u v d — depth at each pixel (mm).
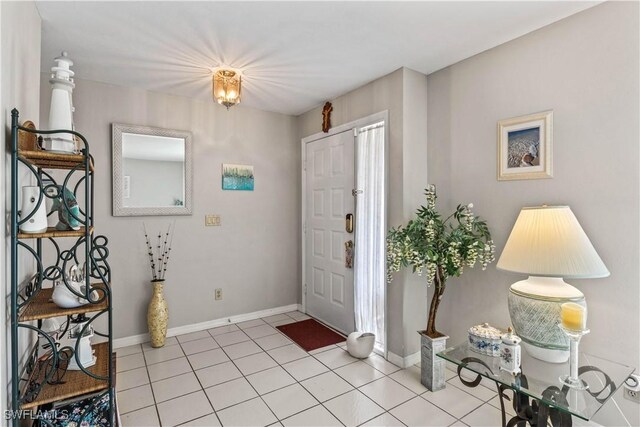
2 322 1215
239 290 3588
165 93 3111
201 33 2074
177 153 3168
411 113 2602
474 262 2145
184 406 2070
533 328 1603
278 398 2160
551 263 1576
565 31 1915
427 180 2699
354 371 2518
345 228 3227
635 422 1687
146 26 1986
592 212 1814
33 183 1715
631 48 1674
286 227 3916
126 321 2961
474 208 2387
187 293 3273
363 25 1992
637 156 1662
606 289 1772
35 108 1766
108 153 2857
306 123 3777
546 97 1999
